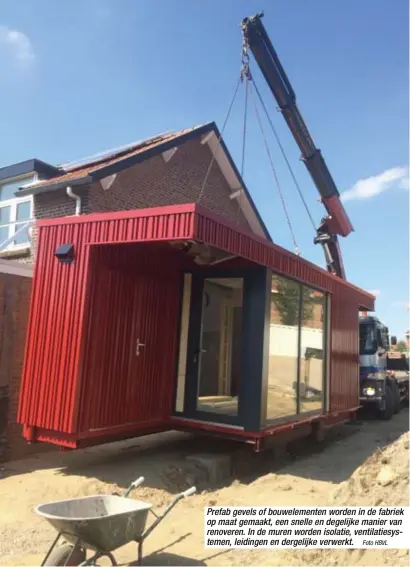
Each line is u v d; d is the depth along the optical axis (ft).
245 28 34.76
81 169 45.50
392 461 18.85
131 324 24.86
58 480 21.80
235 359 27.84
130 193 41.06
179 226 20.34
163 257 27.37
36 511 12.85
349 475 26.43
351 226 52.75
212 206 52.39
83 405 21.88
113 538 12.69
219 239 21.75
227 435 25.98
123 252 24.44
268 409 25.91
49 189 38.04
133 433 25.40
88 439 22.70
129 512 12.85
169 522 18.78
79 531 12.33
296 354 29.68
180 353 28.02
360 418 50.37
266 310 25.85
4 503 19.31
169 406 27.53
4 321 25.59
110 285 23.59
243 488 23.63
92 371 22.39
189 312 28.12
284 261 28.02
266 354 25.71
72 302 22.48
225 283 28.30
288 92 40.50
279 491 22.72
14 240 41.50
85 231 22.79
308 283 31.27
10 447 25.32
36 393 22.67
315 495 21.98
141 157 41.42
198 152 50.14
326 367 34.24
